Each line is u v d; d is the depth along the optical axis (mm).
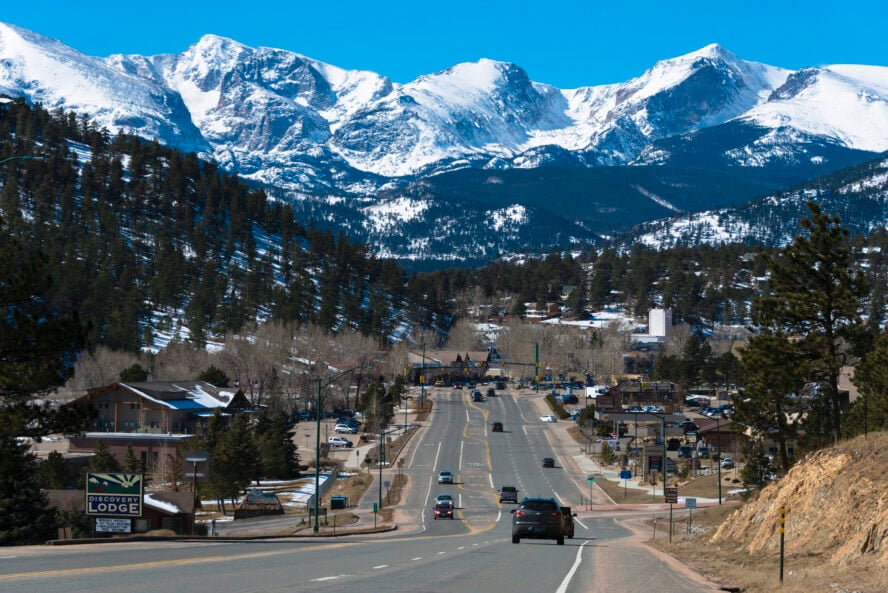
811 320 75312
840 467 49125
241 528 96188
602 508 129750
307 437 179625
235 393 172000
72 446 143875
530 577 32406
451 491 145250
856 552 37375
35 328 47250
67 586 23719
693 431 196125
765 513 57281
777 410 79188
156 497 81188
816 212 74688
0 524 76125
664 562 45250
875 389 79312
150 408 152250
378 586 26859
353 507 128000
